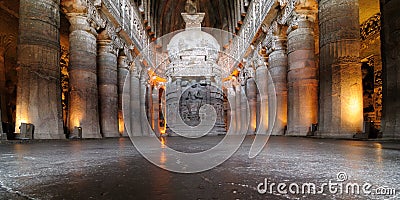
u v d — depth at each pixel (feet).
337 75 32.76
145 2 90.17
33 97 31.27
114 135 56.13
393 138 26.55
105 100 56.29
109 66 57.62
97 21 50.06
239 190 4.94
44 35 32.78
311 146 17.92
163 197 4.48
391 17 28.35
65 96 73.20
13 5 53.72
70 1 43.50
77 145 21.71
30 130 29.45
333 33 33.53
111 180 5.98
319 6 36.37
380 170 7.36
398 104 26.78
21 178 6.38
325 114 33.96
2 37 55.88
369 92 62.90
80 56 45.27
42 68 32.22
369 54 62.75
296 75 47.24
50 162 9.57
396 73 27.35
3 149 17.03
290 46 48.98
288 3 50.24
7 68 58.44
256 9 70.54
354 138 29.09
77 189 5.15
